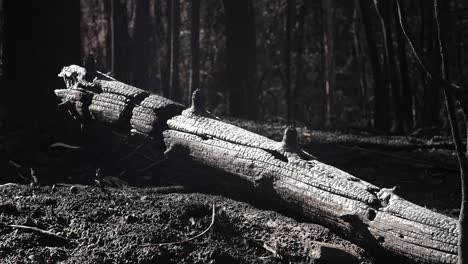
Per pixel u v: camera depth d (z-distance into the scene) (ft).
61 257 14.69
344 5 81.97
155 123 19.60
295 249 15.19
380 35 80.02
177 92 48.21
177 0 47.60
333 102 65.21
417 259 13.46
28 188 19.62
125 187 20.81
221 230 16.26
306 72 85.20
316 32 80.53
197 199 18.52
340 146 30.86
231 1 52.31
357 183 14.83
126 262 14.53
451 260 12.86
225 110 72.54
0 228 15.90
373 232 14.15
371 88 84.99
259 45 85.81
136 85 50.08
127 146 24.34
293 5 65.21
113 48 46.50
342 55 84.89
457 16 65.10
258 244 15.71
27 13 28.78
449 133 47.67
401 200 14.05
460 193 22.59
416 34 71.87
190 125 18.62
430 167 26.27
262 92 84.58
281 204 16.49
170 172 22.27
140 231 15.60
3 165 23.16
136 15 49.93
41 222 16.25
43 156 24.22
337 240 15.30
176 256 14.90
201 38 78.84
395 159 27.84
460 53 65.82
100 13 71.46
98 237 15.49
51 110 28.58
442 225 13.17
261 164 16.62
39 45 28.86
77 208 17.22
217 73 76.89
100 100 21.47
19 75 28.78
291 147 16.34
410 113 52.39
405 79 51.93
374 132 45.14
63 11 29.27
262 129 37.73
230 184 18.88
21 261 14.33
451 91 11.43
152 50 71.36
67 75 23.15
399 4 11.57
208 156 18.08
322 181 15.24
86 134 24.29
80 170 22.88
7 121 28.25
